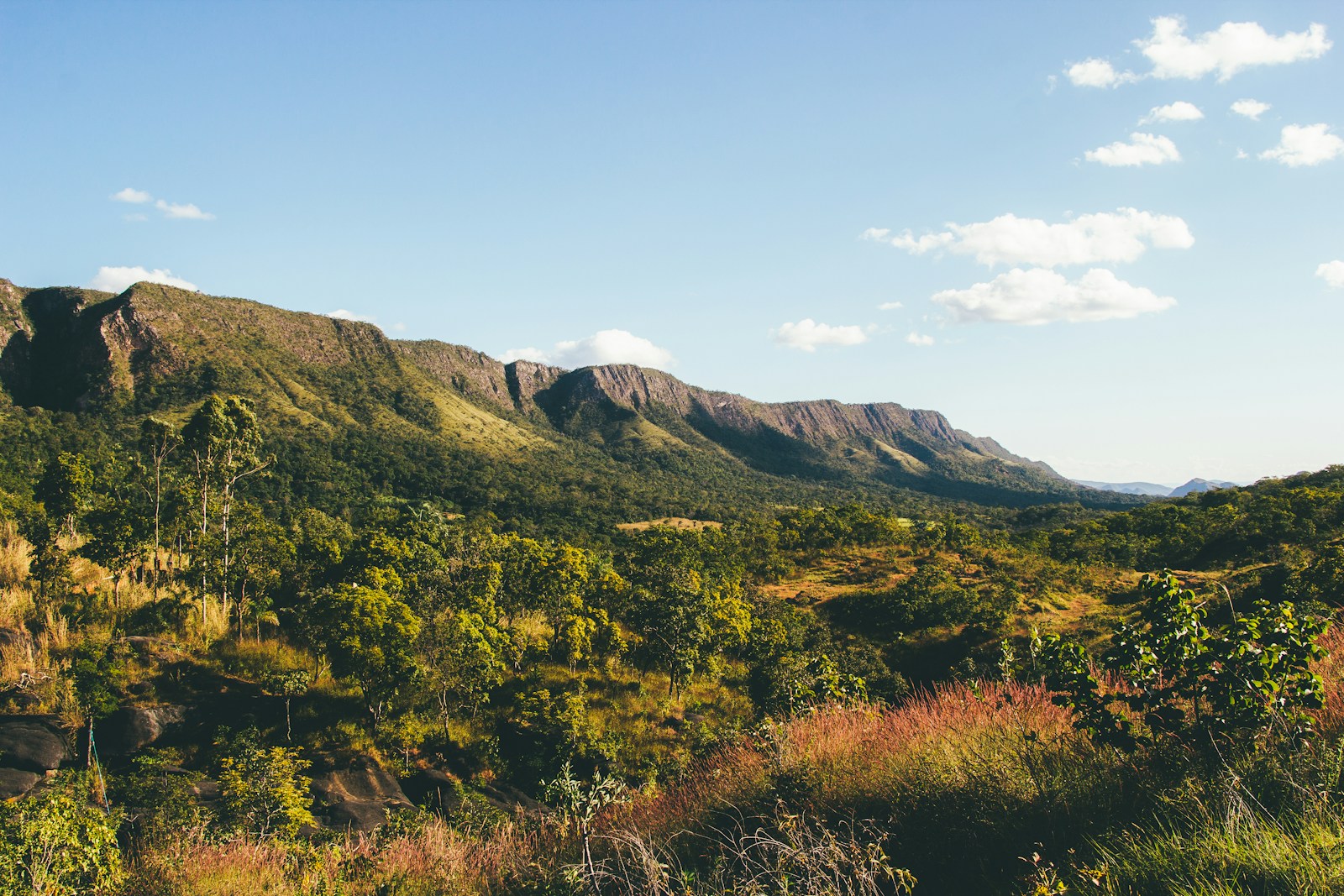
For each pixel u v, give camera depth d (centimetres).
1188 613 470
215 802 1407
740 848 508
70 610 1906
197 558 2270
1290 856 317
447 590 2634
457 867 702
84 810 746
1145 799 438
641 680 2802
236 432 2602
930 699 788
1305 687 430
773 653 3120
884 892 417
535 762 2027
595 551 7344
